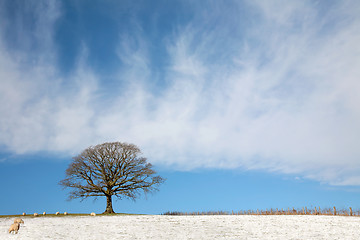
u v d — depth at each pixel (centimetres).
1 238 2284
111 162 5069
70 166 4966
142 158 5216
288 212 4903
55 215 4406
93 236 2430
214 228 2891
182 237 2439
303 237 2481
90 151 5031
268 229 2850
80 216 4191
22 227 2870
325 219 3606
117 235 2484
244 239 2388
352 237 2492
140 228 2866
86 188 4950
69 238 2328
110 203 4984
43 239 2258
